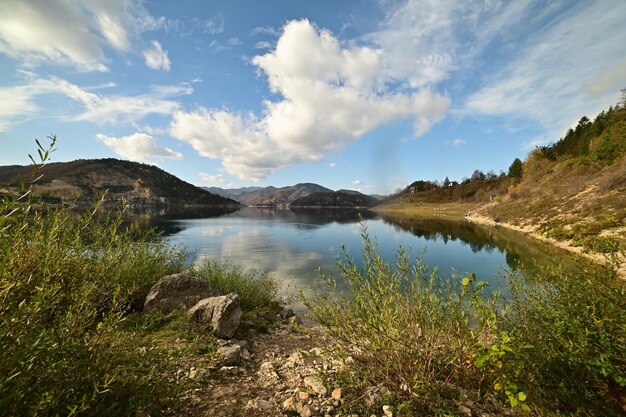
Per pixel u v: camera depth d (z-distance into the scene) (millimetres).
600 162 41344
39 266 2322
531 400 2482
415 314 2914
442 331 2928
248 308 8562
